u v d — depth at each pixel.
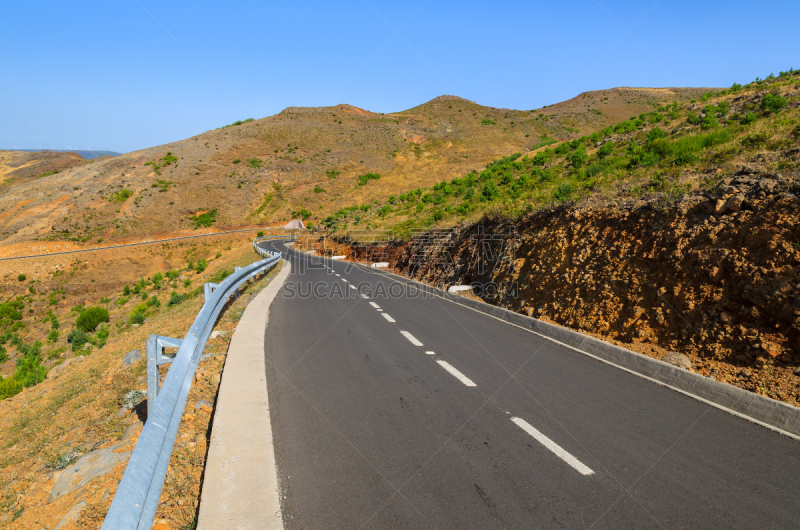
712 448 3.94
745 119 20.56
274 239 68.69
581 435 4.21
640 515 2.98
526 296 10.73
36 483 4.45
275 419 4.63
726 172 9.20
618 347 6.72
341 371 6.26
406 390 5.48
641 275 7.92
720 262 6.70
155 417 3.08
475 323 9.62
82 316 28.88
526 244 12.37
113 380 6.87
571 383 5.70
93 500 3.62
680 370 5.59
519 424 4.46
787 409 4.37
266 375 6.06
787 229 6.11
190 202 83.56
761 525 2.88
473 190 32.97
